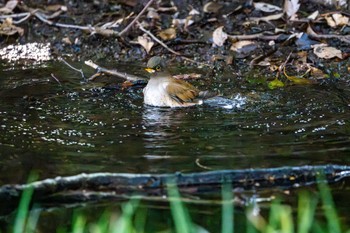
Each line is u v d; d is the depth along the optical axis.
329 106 12.62
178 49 16.17
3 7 17.80
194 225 8.49
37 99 13.05
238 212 8.96
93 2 18.09
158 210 8.96
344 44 15.98
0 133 11.29
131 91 13.59
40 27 17.16
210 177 9.41
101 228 8.17
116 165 9.98
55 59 15.91
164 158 10.23
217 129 11.46
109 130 11.45
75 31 16.98
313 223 8.60
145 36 16.47
